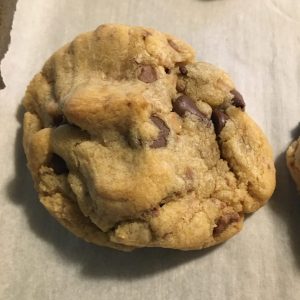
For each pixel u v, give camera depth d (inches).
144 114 4.0
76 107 4.0
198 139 4.3
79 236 4.3
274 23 5.8
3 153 4.7
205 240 4.2
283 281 4.4
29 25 5.4
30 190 4.6
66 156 4.2
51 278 4.3
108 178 3.9
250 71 5.5
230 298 4.3
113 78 4.5
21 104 5.0
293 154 4.8
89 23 5.6
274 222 4.6
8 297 4.2
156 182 4.0
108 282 4.3
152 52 4.5
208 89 4.5
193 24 5.7
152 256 4.4
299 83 5.4
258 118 5.2
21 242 4.4
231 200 4.3
